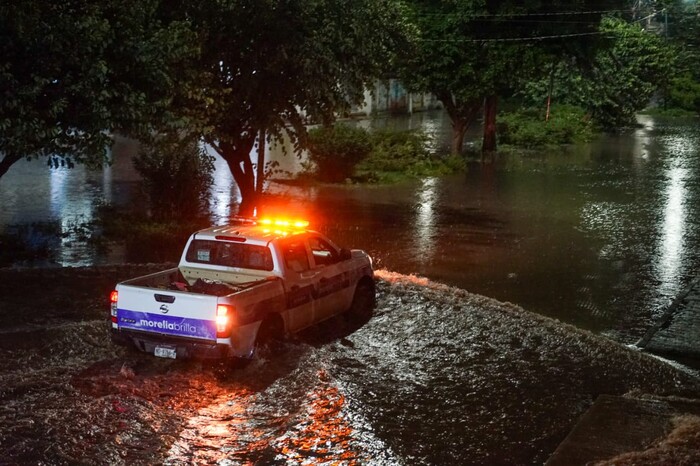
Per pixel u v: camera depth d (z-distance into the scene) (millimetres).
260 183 19672
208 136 15672
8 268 13984
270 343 9320
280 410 7848
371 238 18516
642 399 8375
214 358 8578
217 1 14820
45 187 24734
